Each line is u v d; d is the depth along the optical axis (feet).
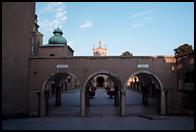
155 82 94.94
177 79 91.81
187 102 88.12
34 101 91.45
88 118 84.69
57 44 188.44
